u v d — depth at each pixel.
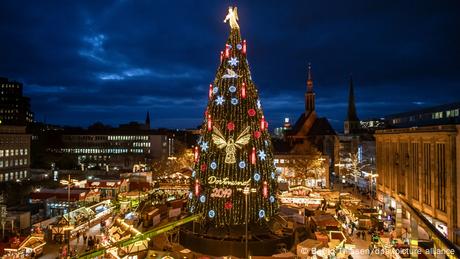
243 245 44.69
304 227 55.25
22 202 85.44
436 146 60.34
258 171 48.69
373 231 56.66
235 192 47.78
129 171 126.44
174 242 50.41
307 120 154.88
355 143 148.62
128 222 55.16
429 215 62.25
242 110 49.47
